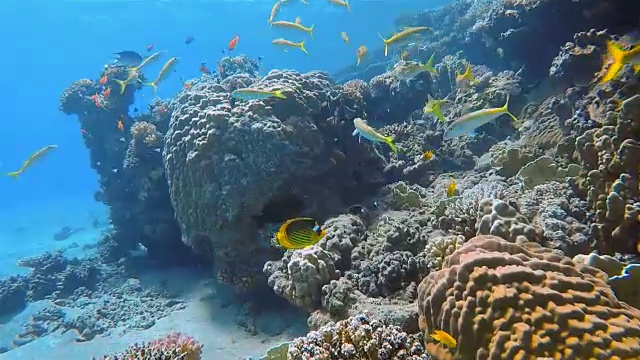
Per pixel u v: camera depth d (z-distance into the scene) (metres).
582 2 9.19
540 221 5.44
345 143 9.73
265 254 8.30
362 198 9.60
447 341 3.25
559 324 2.90
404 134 11.00
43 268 13.66
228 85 10.34
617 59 4.14
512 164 8.40
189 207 8.99
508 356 2.92
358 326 3.70
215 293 10.23
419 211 7.71
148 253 13.19
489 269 3.37
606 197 5.26
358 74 25.30
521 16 10.78
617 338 2.77
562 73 8.69
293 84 9.36
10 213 39.22
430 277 3.87
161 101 14.55
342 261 6.73
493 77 11.48
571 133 7.62
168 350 5.24
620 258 4.74
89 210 33.88
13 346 10.08
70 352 9.00
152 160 12.41
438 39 19.50
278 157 8.35
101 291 12.14
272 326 8.10
